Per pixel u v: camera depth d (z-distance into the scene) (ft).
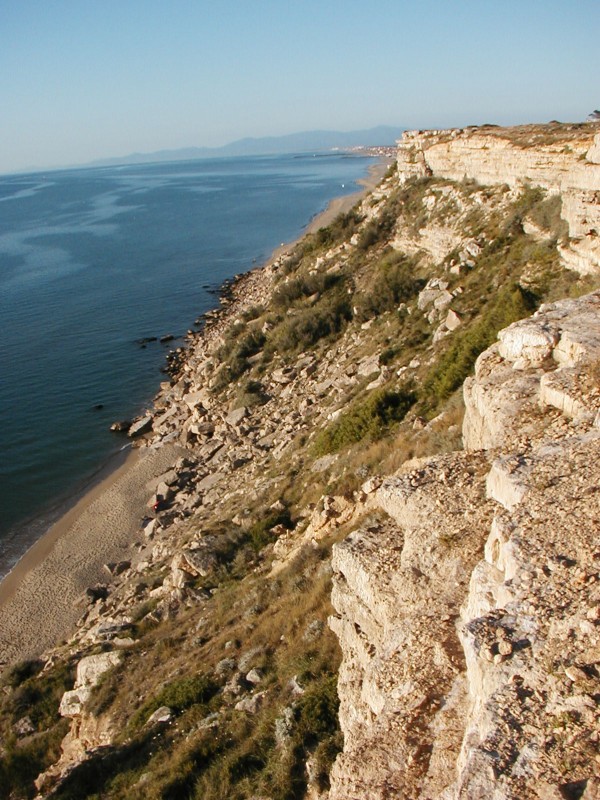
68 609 96.99
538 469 33.58
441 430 71.36
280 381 149.07
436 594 31.81
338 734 36.81
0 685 80.28
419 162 191.11
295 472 98.48
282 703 43.37
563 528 28.04
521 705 21.16
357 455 84.69
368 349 134.10
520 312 88.99
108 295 278.46
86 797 46.21
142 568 100.58
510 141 146.72
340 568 38.81
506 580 26.35
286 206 557.74
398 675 28.55
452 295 122.21
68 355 207.62
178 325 235.20
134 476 133.90
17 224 553.23
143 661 65.16
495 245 128.26
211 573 79.66
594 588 24.40
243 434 134.72
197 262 341.21
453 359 92.73
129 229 476.95
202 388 167.22
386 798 23.48
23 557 112.68
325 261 201.87
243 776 38.88
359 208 224.33
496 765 19.58
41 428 159.74
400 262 167.43
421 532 35.29
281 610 57.52
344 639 39.22
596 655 21.71
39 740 62.85
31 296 279.08
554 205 119.34
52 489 134.00
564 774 18.80
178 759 43.09
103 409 169.58
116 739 53.21
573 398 40.65
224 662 54.29
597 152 98.99
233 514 96.32
